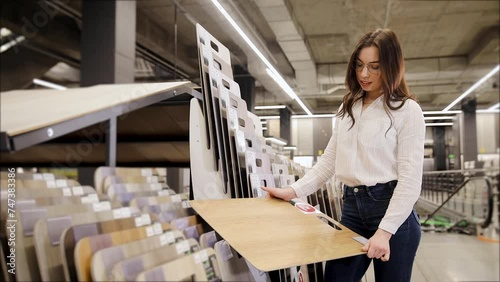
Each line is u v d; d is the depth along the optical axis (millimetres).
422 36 2453
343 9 1868
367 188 1149
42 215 719
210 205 1151
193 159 1305
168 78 3689
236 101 1554
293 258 928
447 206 2162
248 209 1189
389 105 1105
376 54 1102
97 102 940
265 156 1738
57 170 1442
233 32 2105
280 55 2779
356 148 1180
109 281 681
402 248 1108
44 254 668
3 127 648
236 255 1124
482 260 1680
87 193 881
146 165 2301
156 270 749
